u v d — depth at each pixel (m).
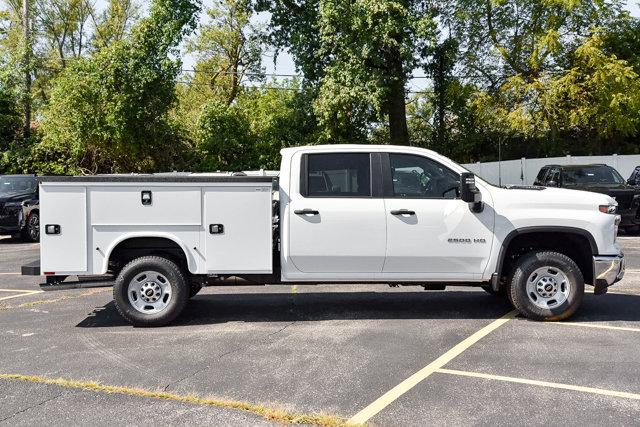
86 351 6.19
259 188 6.92
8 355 6.09
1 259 13.87
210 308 8.15
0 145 29.88
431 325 7.06
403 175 7.09
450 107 32.97
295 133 27.80
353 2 24.06
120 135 24.86
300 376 5.32
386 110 26.66
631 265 11.23
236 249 6.94
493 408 4.57
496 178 27.22
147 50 25.61
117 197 6.87
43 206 6.84
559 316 7.06
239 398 4.82
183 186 6.89
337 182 7.04
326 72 25.59
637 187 15.97
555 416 4.41
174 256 7.29
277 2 27.89
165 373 5.45
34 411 4.62
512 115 27.77
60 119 25.16
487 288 8.10
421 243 6.94
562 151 29.23
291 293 9.14
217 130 28.52
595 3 27.53
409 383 5.12
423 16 24.52
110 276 7.23
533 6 28.89
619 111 25.62
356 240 6.93
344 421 4.35
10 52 33.72
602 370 5.40
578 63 26.98
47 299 8.96
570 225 6.96
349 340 6.46
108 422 4.39
